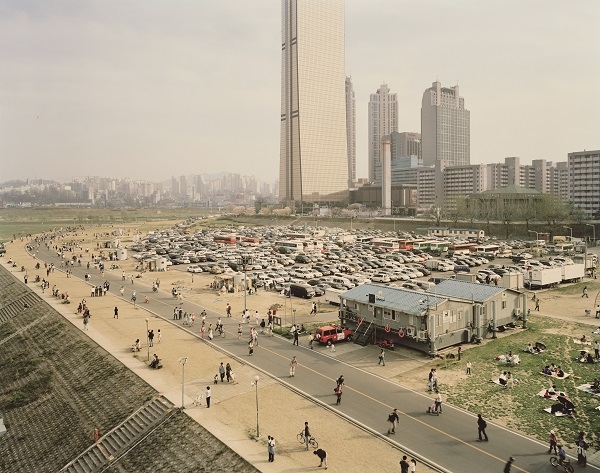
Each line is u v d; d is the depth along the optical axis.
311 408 50.22
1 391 74.50
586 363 61.31
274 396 53.47
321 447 42.31
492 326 73.31
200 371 61.84
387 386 55.56
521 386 54.56
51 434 57.72
